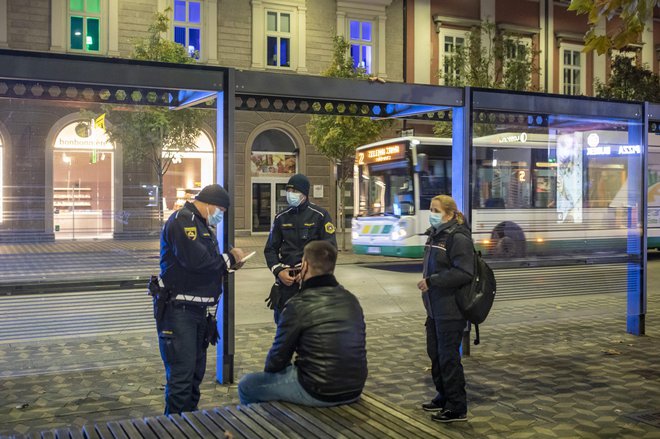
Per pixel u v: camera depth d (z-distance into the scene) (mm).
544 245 8062
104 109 6098
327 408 3773
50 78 5297
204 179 6578
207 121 6695
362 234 16594
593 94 32094
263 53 26344
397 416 3654
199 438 3273
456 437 3389
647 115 8266
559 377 6391
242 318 9852
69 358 6535
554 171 8352
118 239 5953
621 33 5363
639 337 8328
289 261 5840
